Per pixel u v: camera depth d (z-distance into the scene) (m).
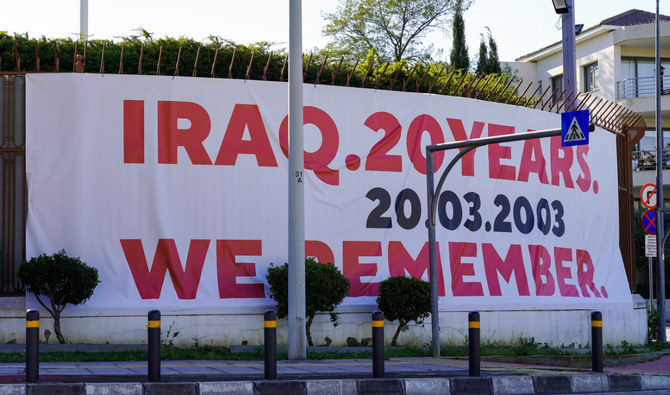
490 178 19.81
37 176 16.34
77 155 16.48
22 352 14.56
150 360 10.25
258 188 17.34
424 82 20.66
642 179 39.78
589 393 12.03
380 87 20.25
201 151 17.08
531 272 20.19
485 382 11.53
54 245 16.23
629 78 39.41
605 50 41.00
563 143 14.53
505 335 19.34
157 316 10.30
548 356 16.70
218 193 17.09
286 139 17.64
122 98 16.81
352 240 17.94
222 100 17.33
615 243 23.72
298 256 14.48
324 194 17.81
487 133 19.95
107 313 16.20
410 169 18.69
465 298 18.83
